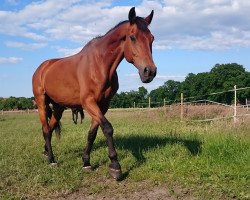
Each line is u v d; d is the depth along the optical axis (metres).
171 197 5.51
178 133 10.73
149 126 15.20
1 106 75.94
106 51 6.25
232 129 10.32
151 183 6.09
